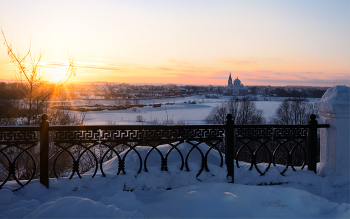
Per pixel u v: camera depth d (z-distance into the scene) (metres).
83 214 2.49
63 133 3.29
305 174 3.80
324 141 3.96
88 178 3.37
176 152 4.02
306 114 46.88
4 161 8.52
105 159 12.76
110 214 2.52
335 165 3.76
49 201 2.89
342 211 2.67
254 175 3.81
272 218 2.60
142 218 2.58
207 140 3.61
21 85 8.94
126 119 63.28
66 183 3.26
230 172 3.67
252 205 2.80
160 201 3.06
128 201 2.93
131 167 3.68
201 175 3.60
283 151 20.36
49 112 10.84
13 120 9.16
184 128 3.55
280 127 3.83
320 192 3.61
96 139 3.36
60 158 9.88
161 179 3.48
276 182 3.78
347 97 3.72
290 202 2.87
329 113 3.83
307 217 2.64
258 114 50.81
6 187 3.14
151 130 3.48
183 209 2.78
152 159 3.85
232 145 3.67
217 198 2.91
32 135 3.21
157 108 103.56
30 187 3.15
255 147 21.05
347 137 3.74
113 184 3.31
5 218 2.52
